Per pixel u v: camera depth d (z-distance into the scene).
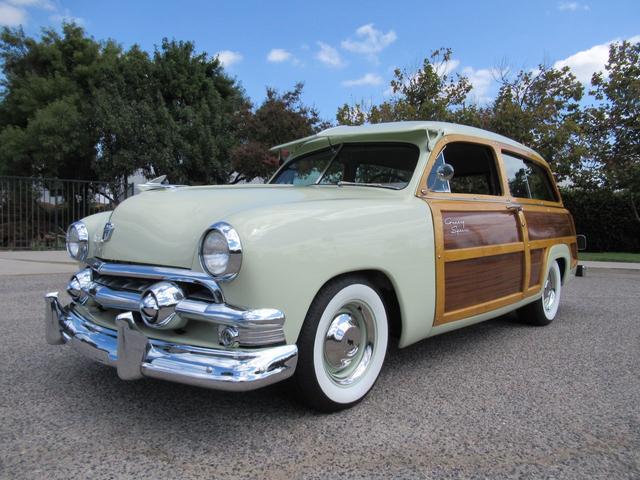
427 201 3.42
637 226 17.33
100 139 19.41
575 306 6.55
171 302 2.45
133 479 2.14
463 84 16.97
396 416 2.84
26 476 2.15
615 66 17.39
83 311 3.05
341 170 4.02
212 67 23.03
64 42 22.14
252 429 2.63
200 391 3.14
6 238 12.99
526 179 4.85
